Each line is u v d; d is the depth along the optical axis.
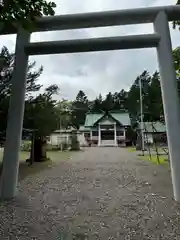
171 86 3.54
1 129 6.70
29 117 7.87
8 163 3.76
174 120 3.48
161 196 3.84
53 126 9.77
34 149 9.91
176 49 6.41
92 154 14.13
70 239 2.22
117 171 6.88
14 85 3.85
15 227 2.51
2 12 2.11
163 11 3.71
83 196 3.88
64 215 2.90
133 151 16.73
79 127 32.84
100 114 31.08
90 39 3.79
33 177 5.89
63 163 9.23
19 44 3.92
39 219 2.76
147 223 2.62
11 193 3.74
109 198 3.74
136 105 39.69
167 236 2.27
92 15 3.78
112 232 2.38
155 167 7.75
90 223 2.63
